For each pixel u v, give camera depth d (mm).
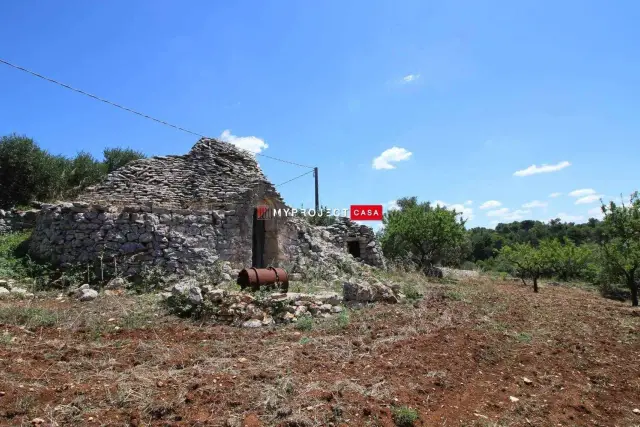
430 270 20203
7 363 4914
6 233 14352
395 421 4207
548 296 14734
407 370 5613
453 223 21219
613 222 14195
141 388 4461
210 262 12352
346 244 19922
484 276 23672
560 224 60469
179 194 14406
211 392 4445
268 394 4406
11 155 18609
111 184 14180
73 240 11234
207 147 16312
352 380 5090
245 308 8062
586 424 4621
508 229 73500
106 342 6227
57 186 20406
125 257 11172
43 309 7668
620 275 14820
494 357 6609
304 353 6066
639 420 4758
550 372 6156
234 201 14242
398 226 21859
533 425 4492
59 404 4020
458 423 4359
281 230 15469
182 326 7367
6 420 3662
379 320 8430
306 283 13094
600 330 8820
